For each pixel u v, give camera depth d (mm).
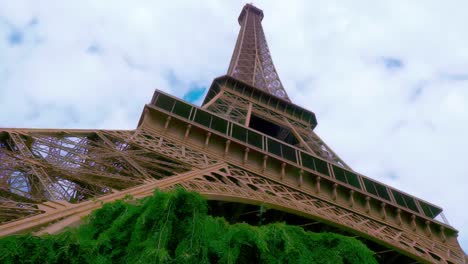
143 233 12195
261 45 124688
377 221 46438
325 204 43750
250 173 41781
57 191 21812
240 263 13078
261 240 12648
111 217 14188
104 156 29453
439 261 41312
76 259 11406
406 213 50062
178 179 28000
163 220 12180
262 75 103438
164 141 39469
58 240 11570
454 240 51312
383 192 52688
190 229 12203
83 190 24391
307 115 83938
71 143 29797
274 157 44688
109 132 35031
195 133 42812
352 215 44031
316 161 50031
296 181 45062
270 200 33719
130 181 25938
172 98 46219
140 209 13281
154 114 42062
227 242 12602
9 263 10812
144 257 10766
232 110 68250
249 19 142000
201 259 11695
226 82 79375
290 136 79812
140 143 34969
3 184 21219
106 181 25750
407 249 38906
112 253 12344
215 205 36312
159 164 33219
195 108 46406
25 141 26969
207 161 38094
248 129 47781
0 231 14773
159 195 12945
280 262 13008
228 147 43031
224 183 33656
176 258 11062
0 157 23141
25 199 20641
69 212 17859
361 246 14141
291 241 13266
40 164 23719
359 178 51750
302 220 41000
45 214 17000
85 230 13578
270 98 82312
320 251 13977
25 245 11211
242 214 37438
